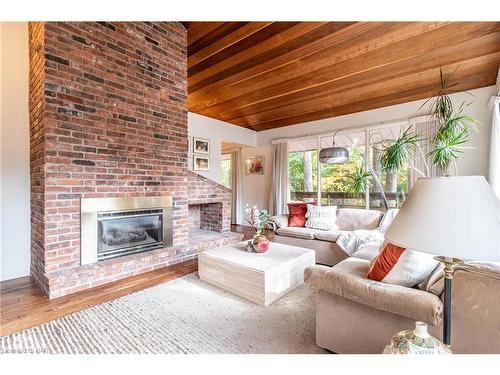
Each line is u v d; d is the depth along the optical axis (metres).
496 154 3.10
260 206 6.54
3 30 2.82
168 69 3.35
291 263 2.44
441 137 3.21
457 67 3.27
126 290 2.46
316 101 4.65
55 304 2.16
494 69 3.21
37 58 2.54
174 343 1.65
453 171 3.67
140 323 1.88
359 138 4.92
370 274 1.45
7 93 2.83
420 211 0.88
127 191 2.93
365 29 2.91
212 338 1.70
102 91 2.71
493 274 1.09
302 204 4.25
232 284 2.39
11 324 1.85
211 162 5.66
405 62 3.35
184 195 3.59
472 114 3.59
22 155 2.90
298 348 1.60
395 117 4.36
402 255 1.34
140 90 3.05
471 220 0.79
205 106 5.11
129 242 3.05
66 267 2.47
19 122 2.90
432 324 1.09
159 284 2.61
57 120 2.39
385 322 1.31
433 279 1.27
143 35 3.07
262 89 4.45
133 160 2.98
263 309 2.10
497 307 1.08
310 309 2.10
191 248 3.54
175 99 3.44
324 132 5.30
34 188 2.71
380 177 4.69
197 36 3.51
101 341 1.66
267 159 6.41
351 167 5.05
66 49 2.45
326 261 3.37
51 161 2.36
